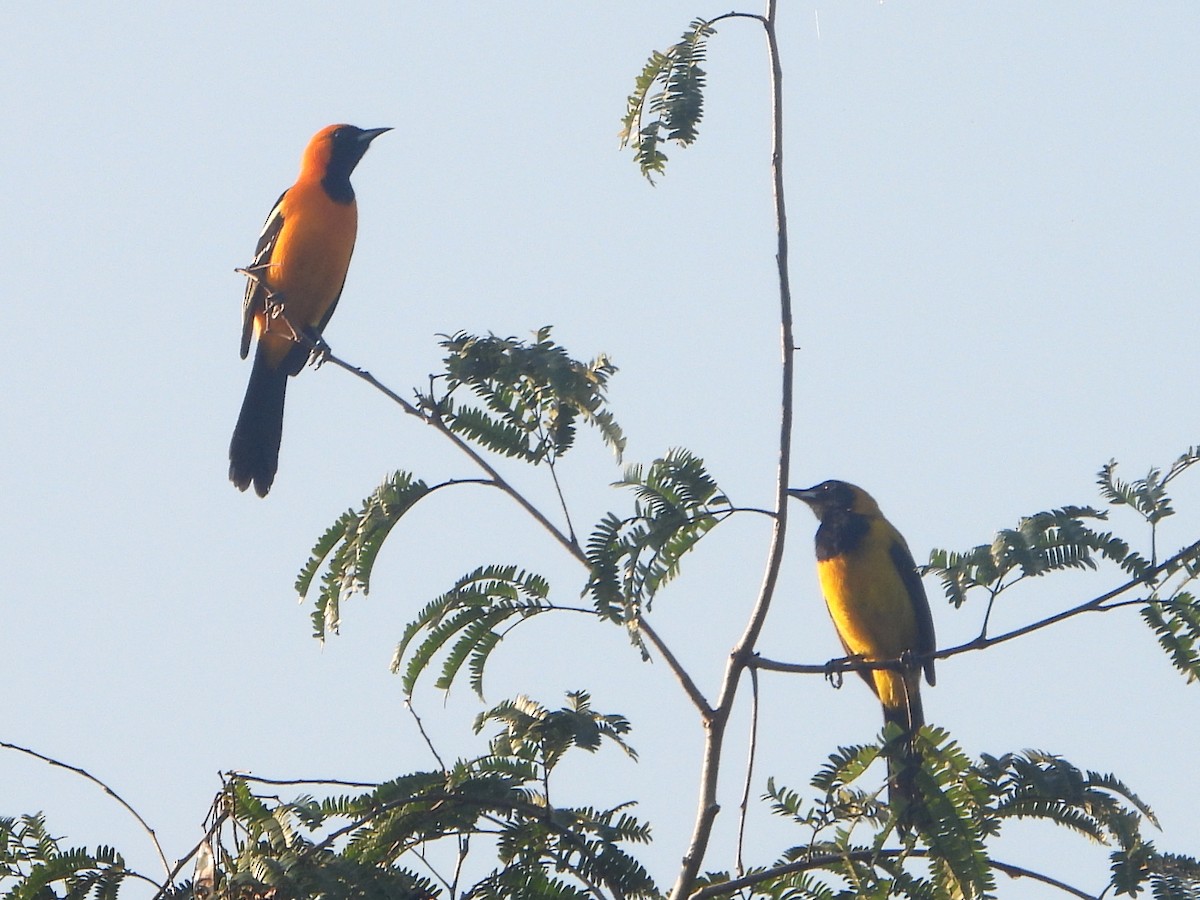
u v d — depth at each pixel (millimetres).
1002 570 9445
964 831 8633
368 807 9195
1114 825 8695
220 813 8789
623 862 9094
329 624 10344
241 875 8469
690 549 9250
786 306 9641
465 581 10039
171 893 8727
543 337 10133
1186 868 8609
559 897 9055
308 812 9055
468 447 10234
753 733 9719
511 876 9125
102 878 9195
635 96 10430
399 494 10258
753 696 9781
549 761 9320
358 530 10328
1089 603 9477
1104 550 9398
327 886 8406
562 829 9094
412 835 9203
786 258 9695
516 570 10055
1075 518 9508
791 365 9578
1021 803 8836
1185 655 9297
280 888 8414
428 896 9023
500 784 9258
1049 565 9391
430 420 10234
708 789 9133
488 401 10227
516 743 9430
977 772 8844
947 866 8602
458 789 9258
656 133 10289
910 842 8719
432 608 10016
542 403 10148
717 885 8820
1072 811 8820
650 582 9008
